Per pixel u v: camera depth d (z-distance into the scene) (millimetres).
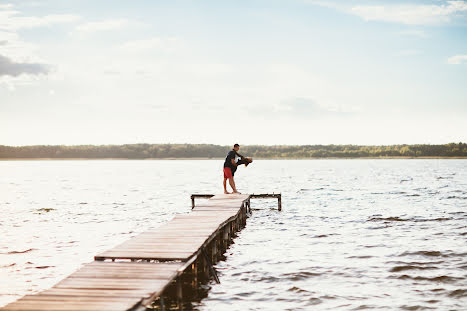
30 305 5859
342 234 15234
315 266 10805
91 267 7789
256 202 27562
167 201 28875
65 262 11547
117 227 17625
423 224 16984
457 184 41281
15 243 14227
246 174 76188
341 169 101688
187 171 99250
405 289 8859
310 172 83188
